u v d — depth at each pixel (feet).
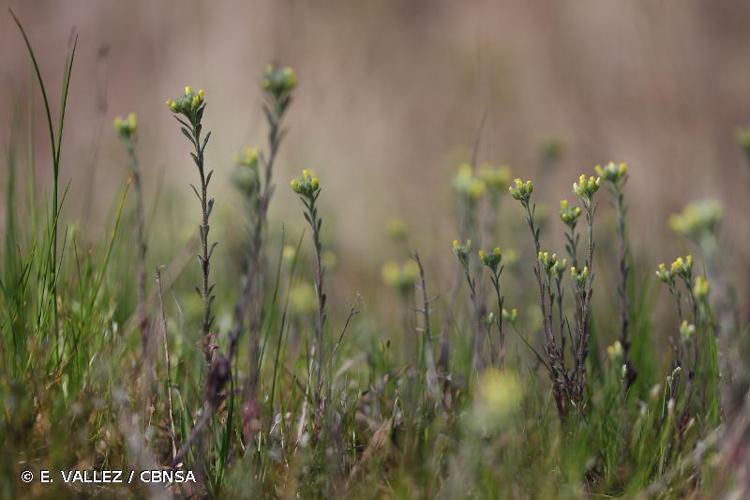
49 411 12.35
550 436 12.63
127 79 40.70
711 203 12.95
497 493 11.43
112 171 30.60
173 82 38.63
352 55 40.91
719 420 13.12
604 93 36.83
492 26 42.27
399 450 12.79
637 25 37.45
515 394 11.30
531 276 22.26
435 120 39.52
